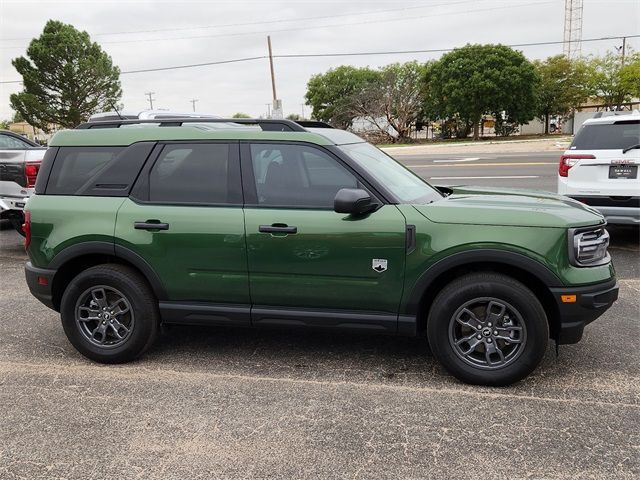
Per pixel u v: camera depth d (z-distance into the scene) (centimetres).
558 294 362
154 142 429
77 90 5100
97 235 422
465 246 368
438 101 5066
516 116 4956
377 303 389
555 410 350
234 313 413
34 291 447
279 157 408
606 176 719
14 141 934
